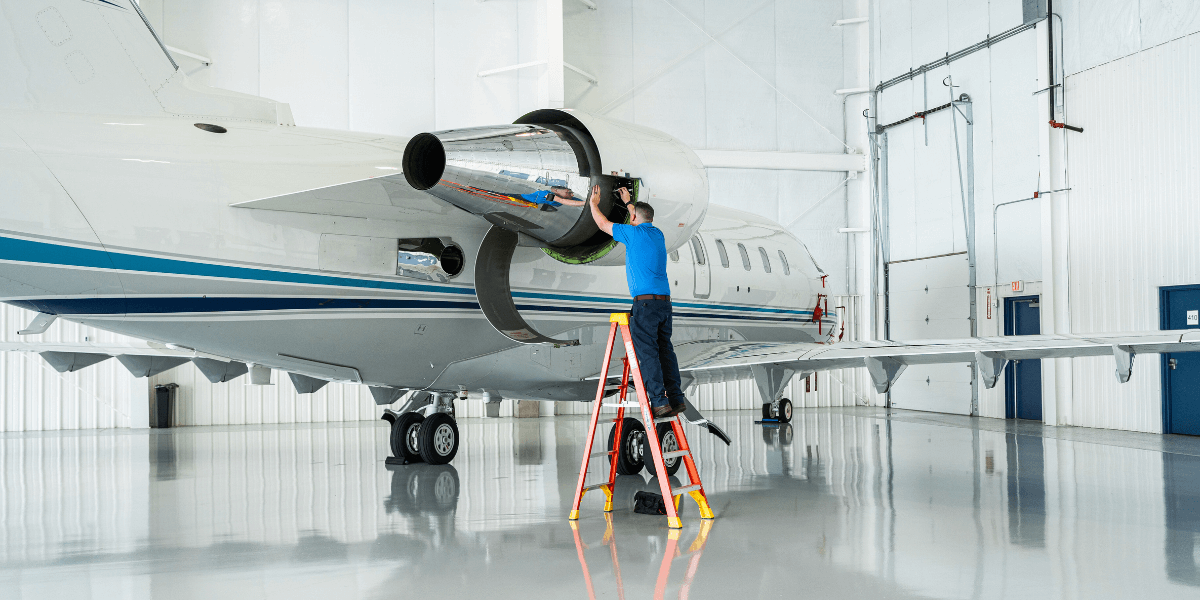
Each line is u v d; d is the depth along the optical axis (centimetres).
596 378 955
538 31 1752
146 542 568
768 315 1229
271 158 688
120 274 600
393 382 852
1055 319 1536
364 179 680
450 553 530
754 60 2038
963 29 1777
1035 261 1598
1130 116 1387
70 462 1048
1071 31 1511
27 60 588
